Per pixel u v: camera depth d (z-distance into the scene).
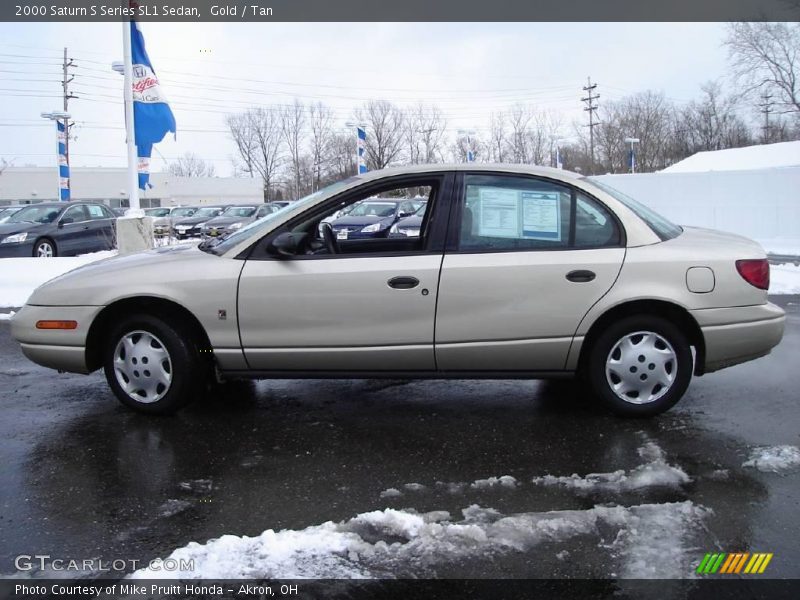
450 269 4.14
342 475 3.59
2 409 4.74
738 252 4.25
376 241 4.90
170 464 3.75
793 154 29.58
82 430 4.30
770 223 20.06
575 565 2.71
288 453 3.90
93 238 15.50
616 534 2.94
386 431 4.24
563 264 4.13
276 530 3.02
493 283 4.12
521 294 4.13
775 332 4.28
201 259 4.39
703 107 58.66
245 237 4.41
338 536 2.93
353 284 4.17
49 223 14.52
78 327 4.41
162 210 32.34
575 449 3.89
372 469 3.66
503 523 3.04
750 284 4.20
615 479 3.48
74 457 3.86
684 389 4.29
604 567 2.69
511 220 4.24
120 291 4.34
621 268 4.12
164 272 4.35
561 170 4.41
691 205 21.38
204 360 4.53
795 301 9.11
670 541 2.87
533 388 5.14
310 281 4.19
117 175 63.03
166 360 4.43
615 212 4.23
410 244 4.87
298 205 4.40
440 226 4.24
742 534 2.93
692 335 4.34
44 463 3.78
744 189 20.45
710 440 4.00
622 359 4.27
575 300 4.13
